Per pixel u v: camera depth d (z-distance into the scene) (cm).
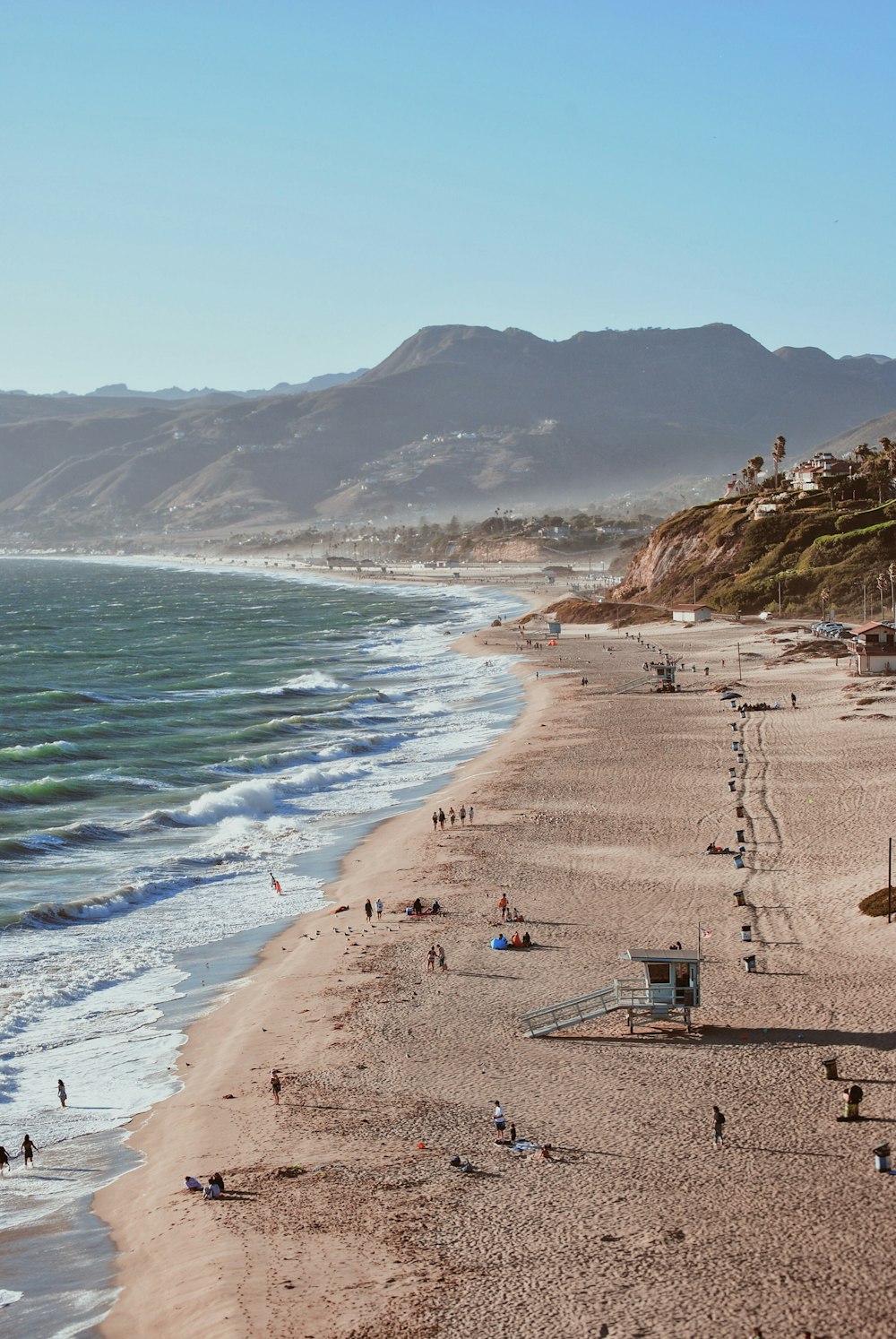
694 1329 2530
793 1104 3588
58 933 5706
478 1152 3422
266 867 6788
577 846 6625
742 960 4806
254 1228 3070
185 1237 3070
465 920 5547
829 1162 3225
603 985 4628
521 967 4903
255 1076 4062
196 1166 3484
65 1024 4656
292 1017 4566
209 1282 2839
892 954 4691
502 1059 4066
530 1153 3394
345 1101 3825
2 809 8150
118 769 9469
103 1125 3841
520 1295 2697
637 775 8238
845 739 8906
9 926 5725
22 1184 3484
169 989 4994
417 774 8988
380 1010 4559
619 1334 2534
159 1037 4497
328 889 6297
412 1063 4078
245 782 8762
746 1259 2781
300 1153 3494
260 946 5481
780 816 6888
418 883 6191
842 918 5156
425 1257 2884
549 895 5816
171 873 6681
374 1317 2648
